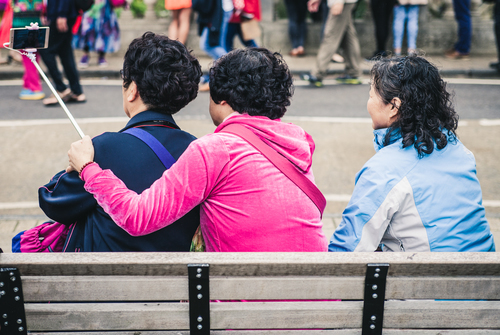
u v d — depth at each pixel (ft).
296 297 4.30
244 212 4.90
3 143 16.26
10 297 4.20
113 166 4.88
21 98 21.99
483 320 4.42
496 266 4.24
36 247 5.50
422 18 30.22
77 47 27.02
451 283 4.29
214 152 4.73
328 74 26.91
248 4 20.57
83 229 5.15
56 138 16.81
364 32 30.40
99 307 4.31
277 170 5.02
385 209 5.28
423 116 5.43
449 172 5.42
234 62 5.21
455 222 5.33
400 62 5.57
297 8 29.25
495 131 17.78
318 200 5.22
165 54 5.08
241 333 4.46
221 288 4.25
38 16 19.38
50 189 5.16
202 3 19.89
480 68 26.76
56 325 4.33
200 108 20.30
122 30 30.60
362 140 16.85
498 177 14.10
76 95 21.40
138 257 4.22
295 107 20.72
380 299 4.32
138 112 5.39
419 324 4.44
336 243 5.58
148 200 4.60
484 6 30.78
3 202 12.48
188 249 5.19
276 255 4.30
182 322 4.36
